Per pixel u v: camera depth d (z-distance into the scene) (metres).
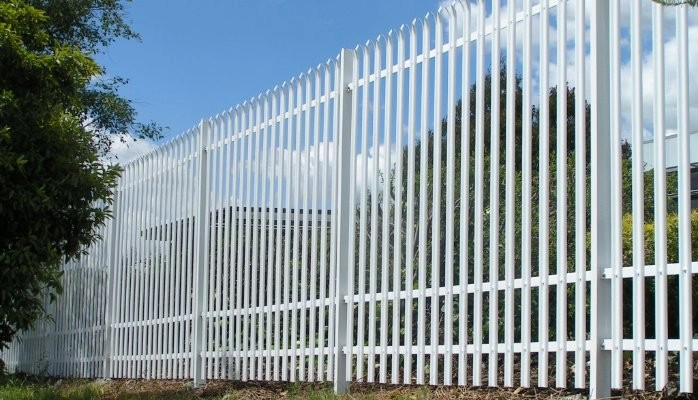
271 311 7.49
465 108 5.54
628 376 5.14
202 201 8.80
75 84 8.65
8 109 7.95
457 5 5.70
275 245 7.66
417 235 6.04
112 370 10.53
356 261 6.58
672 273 4.23
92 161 8.65
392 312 6.20
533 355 5.71
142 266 10.05
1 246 8.19
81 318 11.46
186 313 8.89
